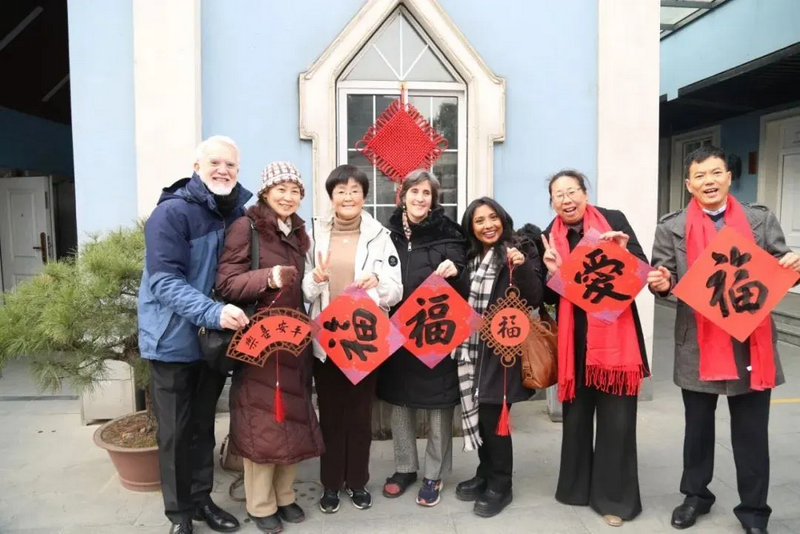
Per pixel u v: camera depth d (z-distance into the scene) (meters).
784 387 4.66
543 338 2.71
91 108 3.83
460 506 2.88
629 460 2.70
